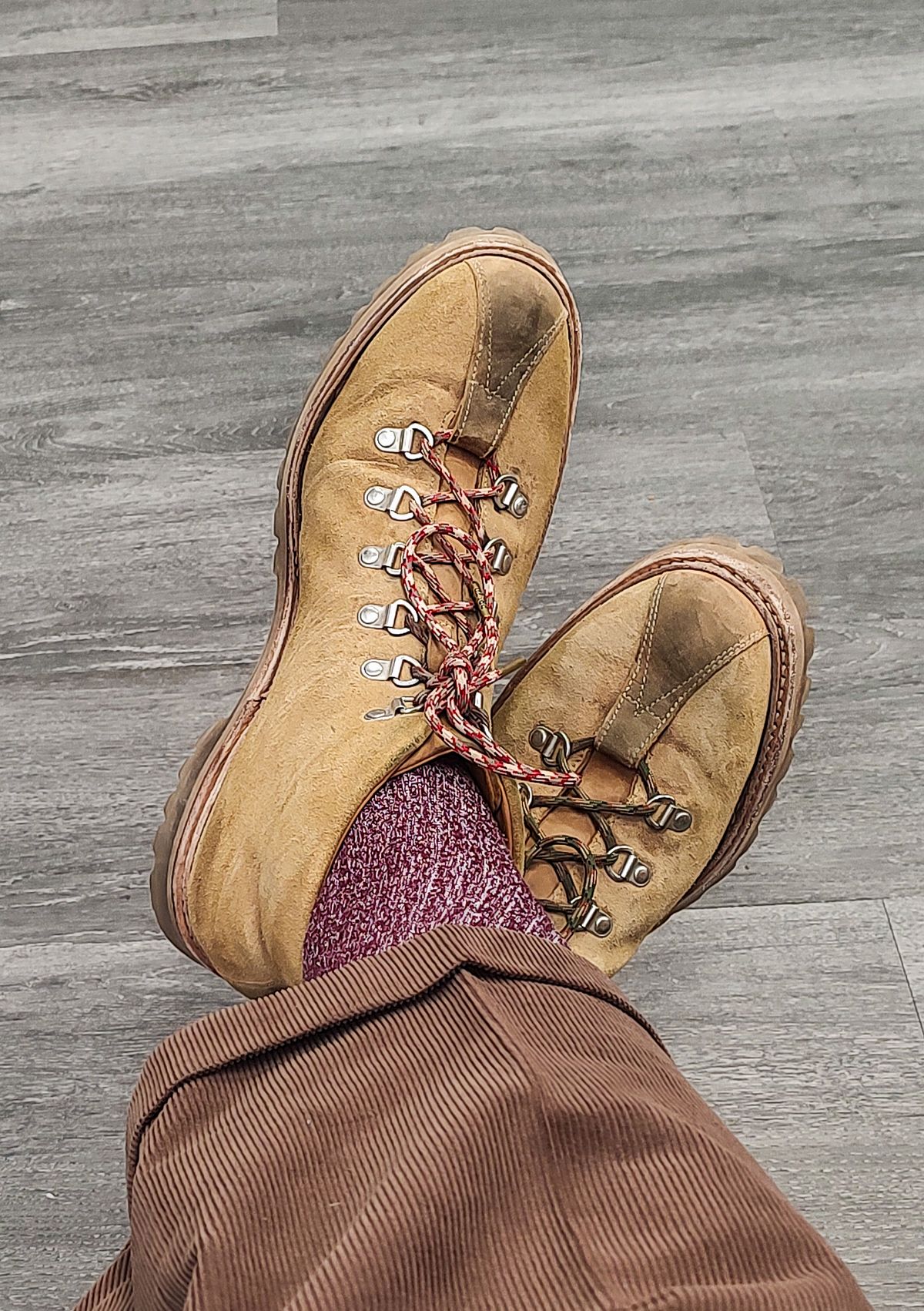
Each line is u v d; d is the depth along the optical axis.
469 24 1.08
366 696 0.68
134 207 1.02
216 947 0.69
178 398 0.95
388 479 0.78
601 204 1.02
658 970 0.84
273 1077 0.44
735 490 0.93
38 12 1.10
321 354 0.97
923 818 0.86
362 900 0.63
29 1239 0.78
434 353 0.80
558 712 0.82
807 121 1.05
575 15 1.09
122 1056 0.81
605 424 0.95
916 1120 0.80
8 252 1.00
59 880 0.84
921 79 1.07
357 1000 0.45
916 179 1.03
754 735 0.79
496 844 0.66
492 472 0.82
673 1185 0.41
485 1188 0.40
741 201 1.02
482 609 0.73
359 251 1.00
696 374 0.96
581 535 0.92
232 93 1.06
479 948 0.47
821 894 0.85
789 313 0.98
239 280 0.99
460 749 0.65
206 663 0.89
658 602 0.81
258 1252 0.40
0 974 0.83
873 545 0.92
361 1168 0.41
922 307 0.98
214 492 0.93
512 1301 0.38
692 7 1.09
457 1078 0.43
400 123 1.05
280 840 0.63
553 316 0.81
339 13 1.09
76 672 0.88
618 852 0.81
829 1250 0.42
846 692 0.89
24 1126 0.80
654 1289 0.38
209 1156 0.42
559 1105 0.42
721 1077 0.81
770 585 0.80
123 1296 0.49
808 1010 0.83
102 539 0.92
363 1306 0.37
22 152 1.04
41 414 0.95
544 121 1.05
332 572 0.76
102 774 0.87
